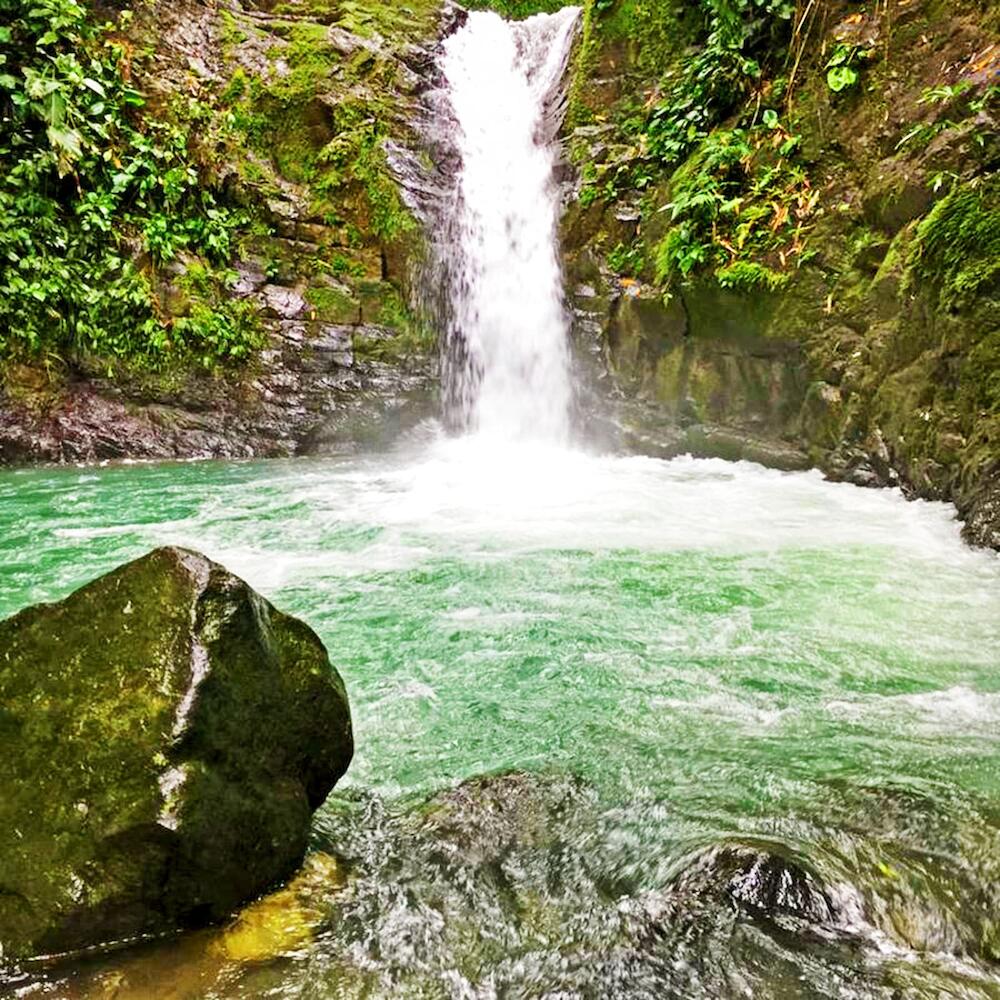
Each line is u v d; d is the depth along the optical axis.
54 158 7.69
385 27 11.16
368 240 9.76
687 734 2.65
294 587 4.14
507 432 9.77
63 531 5.34
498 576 4.31
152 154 8.57
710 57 8.30
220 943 1.70
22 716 1.75
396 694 2.97
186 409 8.58
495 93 11.66
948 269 5.34
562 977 1.64
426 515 5.76
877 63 6.78
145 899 1.66
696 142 8.36
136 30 9.25
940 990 1.60
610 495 6.37
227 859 1.74
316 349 9.21
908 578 4.16
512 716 2.81
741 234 7.25
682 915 1.79
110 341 8.16
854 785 2.29
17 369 7.73
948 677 3.04
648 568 4.41
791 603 3.85
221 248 8.91
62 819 1.66
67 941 1.63
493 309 10.11
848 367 6.46
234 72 9.65
